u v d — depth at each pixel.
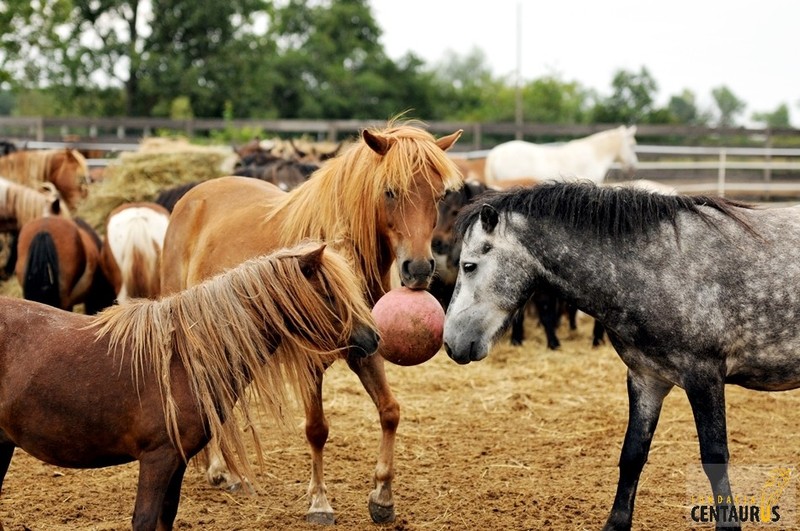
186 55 35.81
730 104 73.75
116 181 12.18
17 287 11.45
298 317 4.00
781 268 4.35
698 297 4.29
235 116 36.66
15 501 5.34
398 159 4.83
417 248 4.84
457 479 5.87
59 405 3.77
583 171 15.70
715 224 4.46
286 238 5.20
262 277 4.02
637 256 4.39
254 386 4.16
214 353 3.90
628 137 16.03
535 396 8.31
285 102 40.75
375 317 4.62
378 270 5.12
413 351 4.62
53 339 3.88
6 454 4.17
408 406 7.92
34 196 9.92
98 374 3.80
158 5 34.72
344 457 6.38
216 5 35.06
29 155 13.23
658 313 4.31
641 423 4.61
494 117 45.22
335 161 5.20
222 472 5.70
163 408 3.76
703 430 4.30
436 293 9.92
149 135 22.81
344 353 4.64
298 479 5.89
